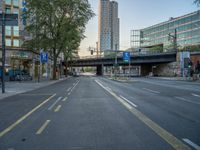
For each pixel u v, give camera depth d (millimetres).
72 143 7164
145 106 14875
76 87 33094
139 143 7133
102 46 125688
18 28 60562
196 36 122562
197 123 9945
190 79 61500
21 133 8383
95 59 109125
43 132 8484
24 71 59969
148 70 108875
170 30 140375
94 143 7152
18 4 61594
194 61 74000
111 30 127938
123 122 10117
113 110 13289
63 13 52250
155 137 7785
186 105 15430
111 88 30969
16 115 11891
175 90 27906
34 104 15914
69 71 119688
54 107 14430
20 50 59562
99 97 20000
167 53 83125
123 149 6590
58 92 25172
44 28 52469
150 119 10766
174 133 8297
